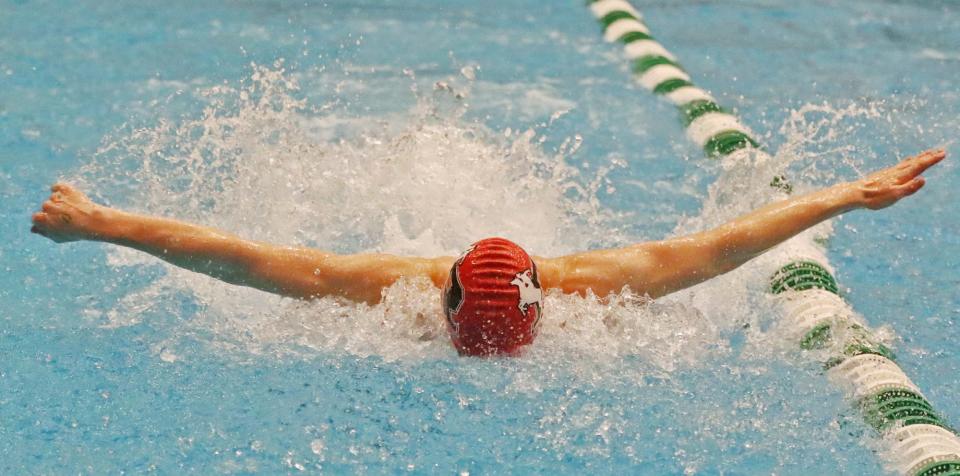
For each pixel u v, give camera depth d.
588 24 22.44
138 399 9.97
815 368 10.70
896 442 9.59
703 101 17.64
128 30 20.58
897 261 13.23
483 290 9.38
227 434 9.53
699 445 9.54
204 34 20.48
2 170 14.59
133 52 19.41
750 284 12.21
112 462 9.17
